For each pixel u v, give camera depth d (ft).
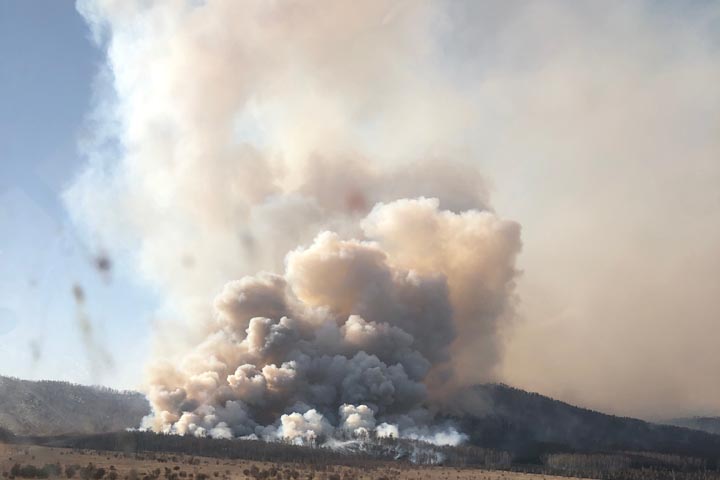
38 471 524.52
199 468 634.84
